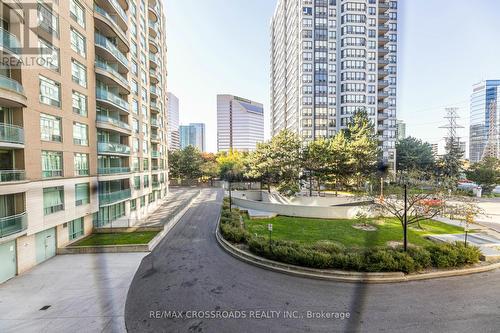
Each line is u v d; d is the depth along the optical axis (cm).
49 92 1401
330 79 5678
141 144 2700
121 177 2164
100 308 865
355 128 3856
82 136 1709
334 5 5650
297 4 5956
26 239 1226
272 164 3362
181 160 5572
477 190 3650
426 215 1371
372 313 796
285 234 1703
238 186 5119
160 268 1202
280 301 877
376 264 1054
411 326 728
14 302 917
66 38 1539
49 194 1382
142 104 2805
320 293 926
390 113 5956
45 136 1365
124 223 2180
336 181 3762
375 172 3472
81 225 1709
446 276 1059
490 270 1113
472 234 1684
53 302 912
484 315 778
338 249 1204
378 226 1916
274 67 9350
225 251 1436
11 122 1205
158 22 3453
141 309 850
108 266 1243
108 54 2011
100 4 2028
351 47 5456
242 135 14675
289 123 7012
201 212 2667
